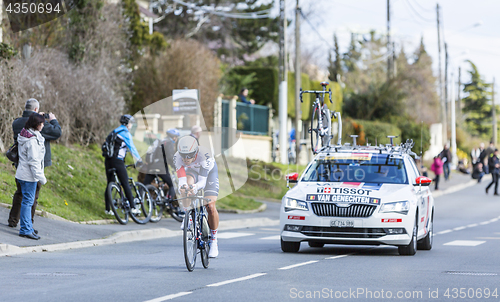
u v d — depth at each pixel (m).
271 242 18.91
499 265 13.96
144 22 40.50
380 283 11.27
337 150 17.61
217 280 11.37
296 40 43.53
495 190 46.41
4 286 10.49
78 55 29.73
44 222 17.70
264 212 30.05
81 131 27.28
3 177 19.97
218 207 28.75
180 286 10.66
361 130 59.31
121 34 34.22
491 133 124.06
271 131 50.16
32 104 16.33
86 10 30.77
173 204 21.33
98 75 29.12
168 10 68.12
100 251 15.58
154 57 40.31
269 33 71.56
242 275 12.04
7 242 14.91
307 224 15.48
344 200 15.38
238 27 70.56
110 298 9.56
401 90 70.94
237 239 19.88
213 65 42.84
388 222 15.28
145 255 15.00
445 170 57.56
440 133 80.00
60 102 26.11
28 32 27.78
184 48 41.09
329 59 81.25
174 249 16.34
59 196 21.27
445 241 20.20
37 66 25.73
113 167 20.12
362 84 79.50
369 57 87.25
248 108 47.06
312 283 11.18
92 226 18.92
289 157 47.31
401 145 18.44
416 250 17.14
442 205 38.97
